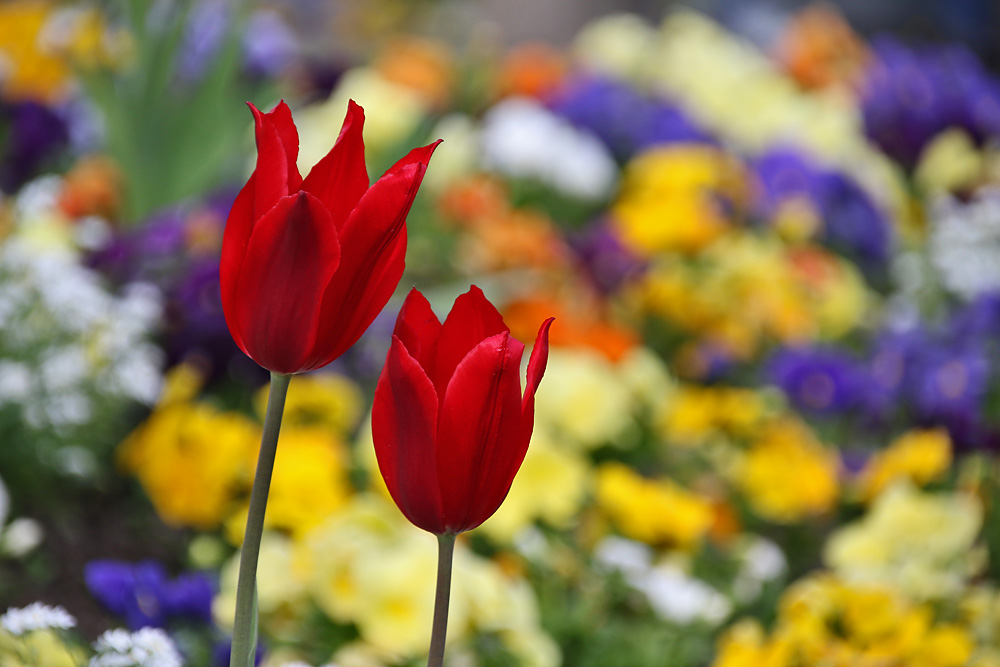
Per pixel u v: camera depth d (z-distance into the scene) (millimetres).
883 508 1833
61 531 1754
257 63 4109
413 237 3383
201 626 1341
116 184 3039
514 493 1801
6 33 3102
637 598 1590
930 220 4109
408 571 1382
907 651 1381
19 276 1910
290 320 912
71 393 1773
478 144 4180
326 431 2061
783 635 1358
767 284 3141
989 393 2508
